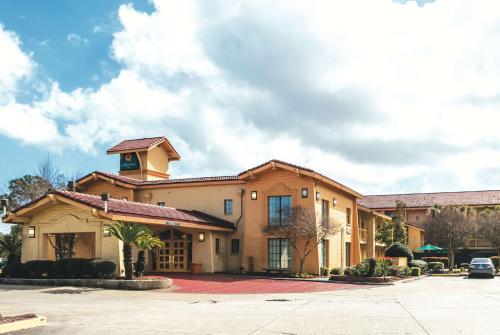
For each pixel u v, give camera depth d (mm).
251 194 32156
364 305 16109
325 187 32531
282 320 12445
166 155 39375
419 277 34750
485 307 15633
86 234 29578
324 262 31953
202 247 31000
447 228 45562
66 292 19641
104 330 10898
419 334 10469
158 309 14805
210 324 11766
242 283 24562
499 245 46344
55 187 43656
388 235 45156
